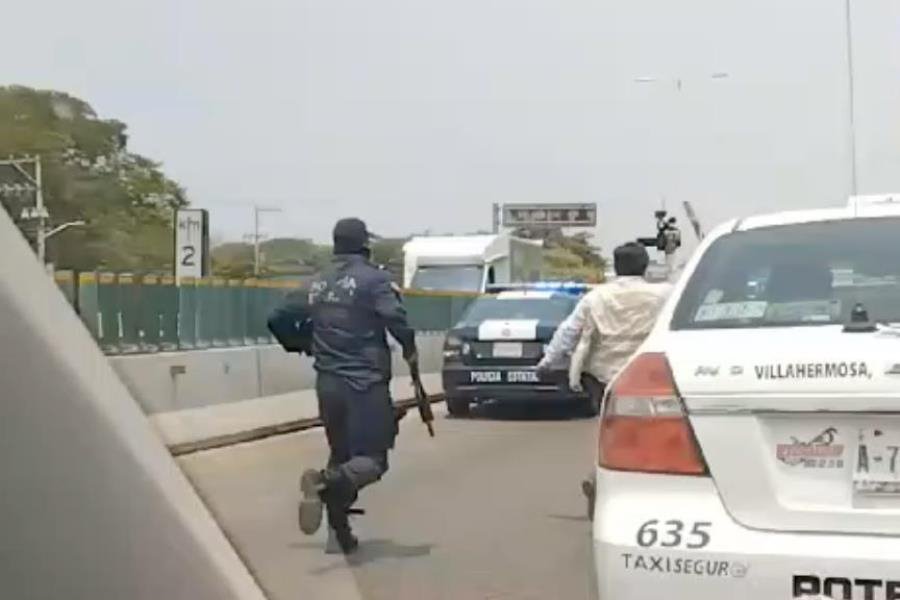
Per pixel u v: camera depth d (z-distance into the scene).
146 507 2.86
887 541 3.38
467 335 15.74
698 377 3.65
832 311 3.87
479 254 32.47
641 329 7.35
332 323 7.06
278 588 5.52
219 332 16.66
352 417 7.05
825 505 3.47
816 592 3.38
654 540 3.57
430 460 11.81
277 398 17.56
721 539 3.50
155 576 2.84
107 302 12.51
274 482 9.94
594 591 3.87
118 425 2.82
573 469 11.09
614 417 3.77
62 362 2.67
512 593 6.33
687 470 3.62
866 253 4.17
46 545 2.59
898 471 3.41
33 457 2.58
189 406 15.06
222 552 3.25
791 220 4.55
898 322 3.71
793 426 3.53
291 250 23.03
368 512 8.80
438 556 7.24
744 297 4.05
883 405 3.41
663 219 16.89
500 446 12.92
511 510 8.90
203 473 5.71
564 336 7.54
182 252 16.19
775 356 3.57
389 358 7.25
